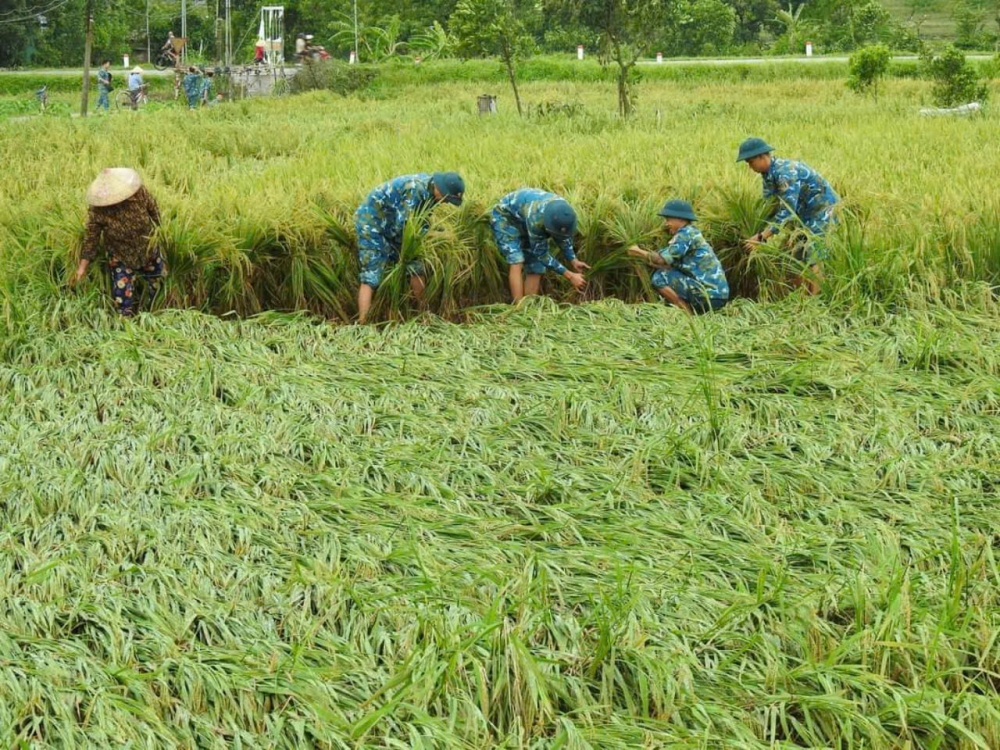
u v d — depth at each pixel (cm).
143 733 377
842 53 5669
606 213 1000
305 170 1307
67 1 6438
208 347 802
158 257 895
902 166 1282
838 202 991
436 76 4619
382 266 927
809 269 933
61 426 645
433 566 483
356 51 5166
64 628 439
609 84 4094
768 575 483
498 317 880
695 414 666
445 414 674
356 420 659
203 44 6519
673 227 925
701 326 824
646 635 430
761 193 1041
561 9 2439
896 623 431
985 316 854
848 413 673
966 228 941
